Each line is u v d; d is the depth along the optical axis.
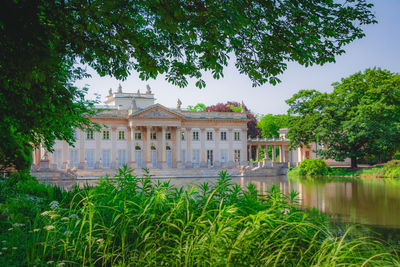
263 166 74.25
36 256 6.05
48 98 7.73
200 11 6.50
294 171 69.88
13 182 16.67
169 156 77.19
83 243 5.92
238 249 4.83
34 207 9.96
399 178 52.16
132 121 72.50
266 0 7.21
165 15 5.91
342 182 45.84
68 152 70.19
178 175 69.50
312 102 67.12
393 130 59.88
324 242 5.00
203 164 78.88
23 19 5.38
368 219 17.83
